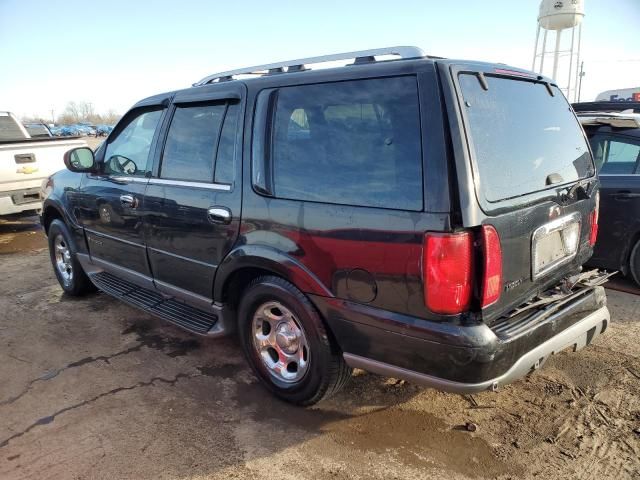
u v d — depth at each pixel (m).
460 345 2.27
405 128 2.41
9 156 8.02
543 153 2.88
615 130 5.01
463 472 2.58
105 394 3.37
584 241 3.21
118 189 4.14
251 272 3.21
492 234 2.31
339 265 2.62
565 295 2.91
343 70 2.71
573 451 2.72
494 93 2.66
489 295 2.33
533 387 3.34
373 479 2.55
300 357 3.03
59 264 5.37
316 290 2.74
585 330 2.94
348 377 3.00
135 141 4.12
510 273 2.47
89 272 4.89
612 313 4.44
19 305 5.09
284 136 2.93
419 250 2.30
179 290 3.74
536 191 2.66
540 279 2.75
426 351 2.38
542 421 2.98
